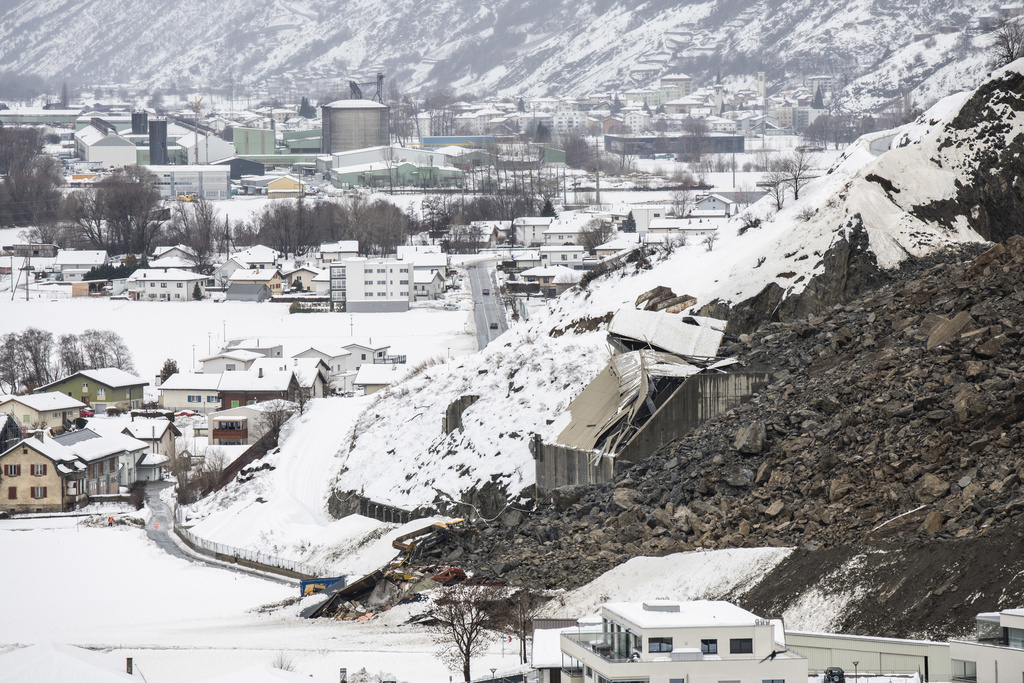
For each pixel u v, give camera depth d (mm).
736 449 80875
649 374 90000
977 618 43719
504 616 74500
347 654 71375
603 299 115750
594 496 85875
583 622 48719
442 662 67438
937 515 62906
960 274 88125
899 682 48781
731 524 74375
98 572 108312
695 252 117500
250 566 109250
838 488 71062
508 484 97750
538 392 105875
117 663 57750
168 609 94875
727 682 42812
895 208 102750
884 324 87875
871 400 78750
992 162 102625
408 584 87562
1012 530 57906
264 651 73812
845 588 61688
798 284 97938
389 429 123000
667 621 43969
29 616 93562
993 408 70250
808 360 88500
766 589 65438
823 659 53406
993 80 105750
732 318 98375
